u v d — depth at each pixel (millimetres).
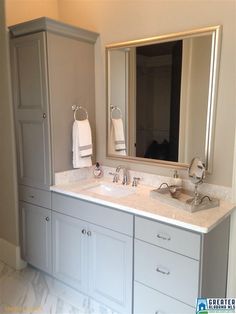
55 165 2359
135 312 1929
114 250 1992
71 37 2342
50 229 2398
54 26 2188
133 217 1858
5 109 2562
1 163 2719
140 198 2045
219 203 1898
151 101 2262
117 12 2361
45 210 2412
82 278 2221
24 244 2654
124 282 1962
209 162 2008
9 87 2490
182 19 2037
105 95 2535
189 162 2111
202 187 2062
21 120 2471
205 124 2006
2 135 2645
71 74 2385
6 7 2365
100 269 2094
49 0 2678
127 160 2461
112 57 2441
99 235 2066
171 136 2186
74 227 2221
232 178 1938
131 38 2312
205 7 1931
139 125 2357
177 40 2070
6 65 2465
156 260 1779
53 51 2232
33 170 2457
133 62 2320
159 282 1779
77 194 2137
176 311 1724
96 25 2506
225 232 1890
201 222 1617
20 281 2531
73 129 2422
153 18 2174
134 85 2342
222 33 1877
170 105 2164
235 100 1877
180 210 1802
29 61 2309
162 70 2174
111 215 1972
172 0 2064
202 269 1612
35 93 2320
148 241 1804
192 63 2018
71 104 2416
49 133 2291
